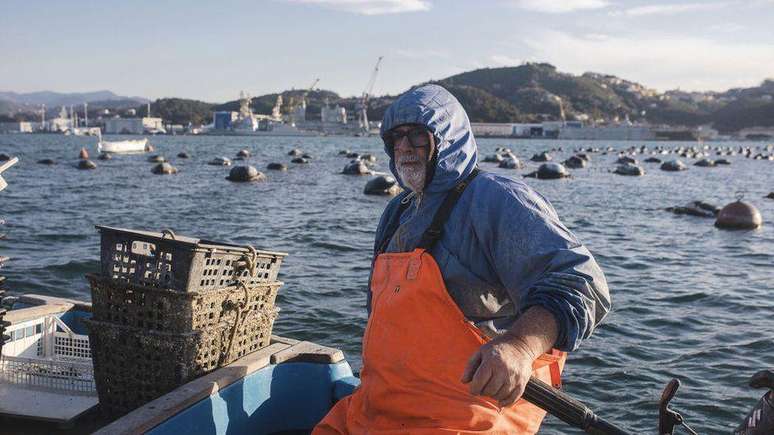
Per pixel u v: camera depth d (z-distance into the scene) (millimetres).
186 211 27516
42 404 4141
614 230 24438
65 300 5371
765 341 10570
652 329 11211
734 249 20406
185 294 3652
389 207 3293
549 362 2910
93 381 4312
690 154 121875
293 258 17031
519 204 2680
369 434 2812
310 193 36281
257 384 3969
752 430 2465
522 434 2805
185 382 3742
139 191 36250
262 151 100250
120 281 3822
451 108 2850
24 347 4840
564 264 2506
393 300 2801
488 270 2752
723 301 13336
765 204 36688
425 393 2734
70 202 30078
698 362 9562
